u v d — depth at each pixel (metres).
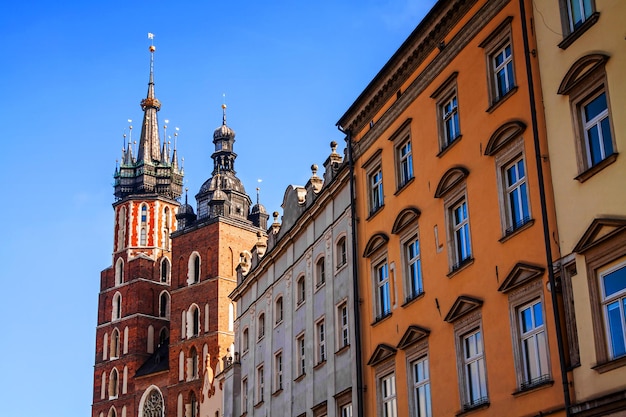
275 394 45.53
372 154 35.91
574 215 22.58
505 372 24.89
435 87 31.16
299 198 45.97
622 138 21.22
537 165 24.05
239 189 103.56
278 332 46.53
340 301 38.03
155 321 107.75
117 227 114.44
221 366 75.44
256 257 52.56
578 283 22.16
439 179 30.11
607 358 21.06
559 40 23.86
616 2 21.91
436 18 30.94
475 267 27.12
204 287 95.31
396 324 32.28
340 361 37.31
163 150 120.38
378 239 34.44
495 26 27.47
